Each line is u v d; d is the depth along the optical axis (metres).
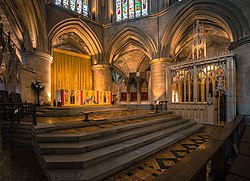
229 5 11.04
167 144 5.86
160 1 15.80
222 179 3.13
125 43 19.33
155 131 6.97
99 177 3.42
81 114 9.61
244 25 10.23
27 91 11.76
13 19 11.95
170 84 13.78
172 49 15.30
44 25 13.06
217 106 11.66
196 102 11.85
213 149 2.45
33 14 12.02
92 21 17.33
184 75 12.84
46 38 13.52
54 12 14.23
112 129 5.75
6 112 7.36
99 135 5.28
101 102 13.13
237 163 2.86
